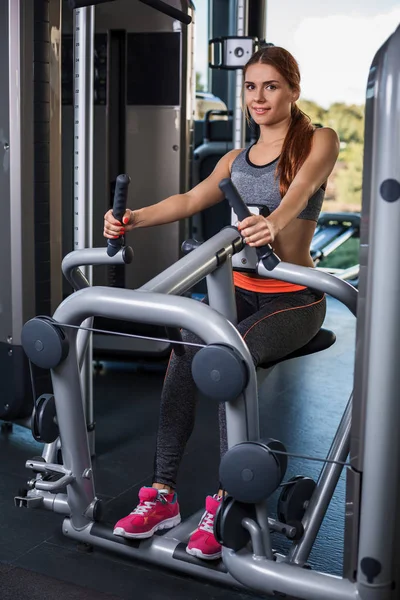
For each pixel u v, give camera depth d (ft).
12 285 8.21
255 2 11.22
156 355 11.19
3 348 8.41
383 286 4.46
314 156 5.98
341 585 4.84
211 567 5.67
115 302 5.04
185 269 5.14
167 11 6.59
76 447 5.88
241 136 9.97
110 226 5.43
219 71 18.37
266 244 5.13
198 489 7.57
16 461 8.18
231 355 4.58
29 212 8.14
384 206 4.40
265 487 4.77
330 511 7.18
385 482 4.60
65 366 5.52
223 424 5.87
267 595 5.74
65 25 11.17
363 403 4.62
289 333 5.92
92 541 6.12
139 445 8.68
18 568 6.07
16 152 7.97
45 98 8.10
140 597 5.71
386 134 4.34
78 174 7.63
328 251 17.38
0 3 7.82
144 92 11.09
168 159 11.19
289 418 9.81
